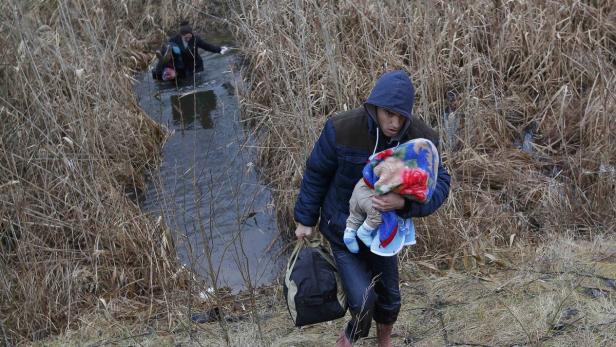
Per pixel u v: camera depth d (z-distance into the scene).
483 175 5.32
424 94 5.25
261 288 4.70
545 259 4.47
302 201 3.19
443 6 6.88
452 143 5.71
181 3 10.72
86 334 4.19
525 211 5.21
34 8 7.32
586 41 6.59
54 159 5.17
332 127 3.03
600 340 3.56
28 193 4.99
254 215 5.68
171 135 7.18
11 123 5.40
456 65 6.43
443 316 4.00
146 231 4.96
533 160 5.70
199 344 3.83
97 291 4.64
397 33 6.63
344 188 3.08
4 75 5.62
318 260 3.24
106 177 5.38
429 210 3.01
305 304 3.17
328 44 5.38
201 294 4.55
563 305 3.92
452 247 4.71
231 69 7.51
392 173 2.86
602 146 5.36
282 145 5.94
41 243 4.82
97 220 4.89
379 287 3.28
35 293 4.36
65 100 5.66
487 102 6.16
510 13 6.61
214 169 6.42
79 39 7.42
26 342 4.17
